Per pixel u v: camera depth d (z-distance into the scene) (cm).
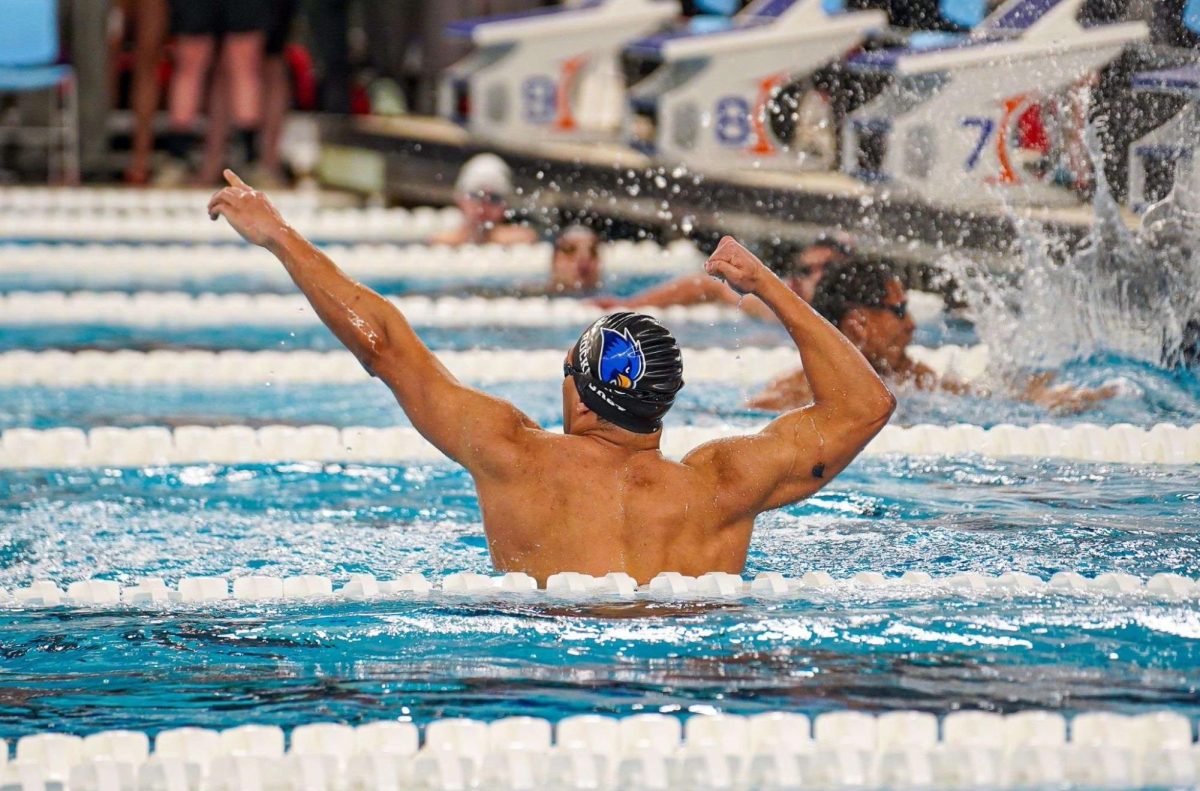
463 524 1446
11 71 4175
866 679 966
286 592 1170
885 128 2536
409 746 894
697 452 1152
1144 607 1106
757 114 3102
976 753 883
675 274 3131
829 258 2042
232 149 4569
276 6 4156
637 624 1055
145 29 4128
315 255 1116
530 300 2862
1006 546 1310
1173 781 874
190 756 881
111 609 1130
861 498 1505
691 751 877
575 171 3434
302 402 2095
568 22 3603
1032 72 2353
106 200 4028
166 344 2481
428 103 4562
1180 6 2286
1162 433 1708
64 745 884
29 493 1589
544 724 895
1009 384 1989
